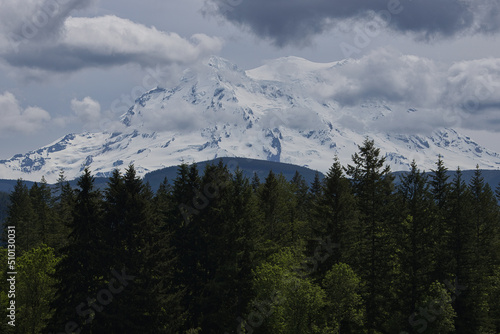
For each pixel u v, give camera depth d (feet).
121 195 352.28
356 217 408.67
